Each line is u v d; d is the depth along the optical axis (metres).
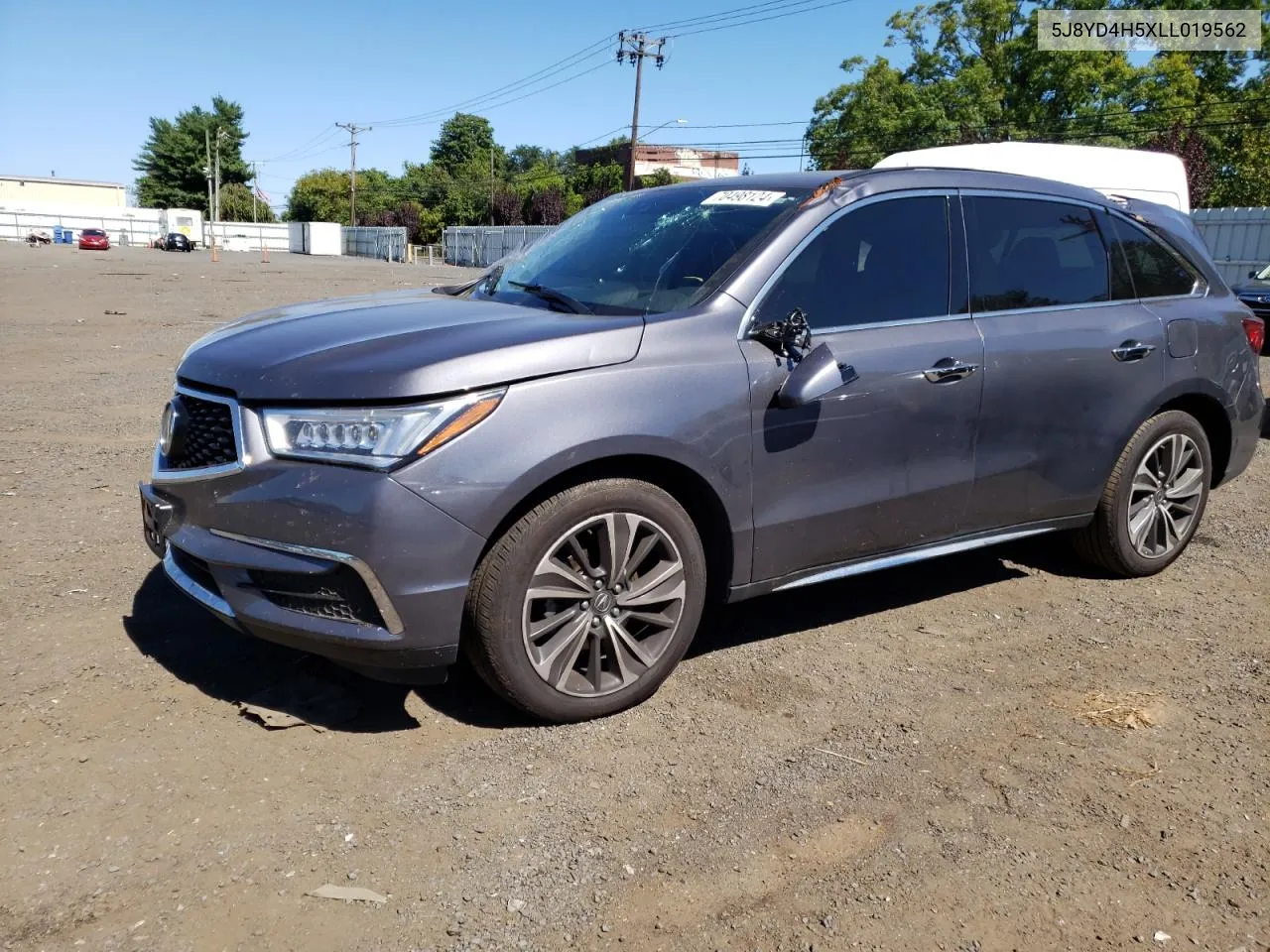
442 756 3.12
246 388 3.10
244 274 37.19
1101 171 11.41
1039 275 4.36
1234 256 20.28
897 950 2.34
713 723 3.38
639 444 3.20
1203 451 4.95
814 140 49.34
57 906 2.39
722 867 2.62
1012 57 44.59
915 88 45.88
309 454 2.97
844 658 3.93
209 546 3.10
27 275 29.53
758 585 3.64
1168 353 4.68
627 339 3.27
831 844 2.73
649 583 3.37
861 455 3.73
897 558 4.00
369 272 45.12
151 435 7.48
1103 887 2.59
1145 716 3.50
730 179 4.37
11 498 5.67
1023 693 3.67
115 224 88.81
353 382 2.97
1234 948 2.38
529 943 2.33
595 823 2.80
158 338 13.73
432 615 2.96
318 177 117.00
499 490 2.99
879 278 3.87
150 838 2.66
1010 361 4.09
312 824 2.75
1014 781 3.06
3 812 2.75
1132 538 4.77
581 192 89.50
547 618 3.21
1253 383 5.15
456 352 3.05
